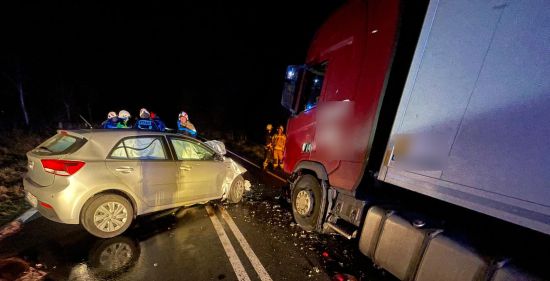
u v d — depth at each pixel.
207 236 3.76
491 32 1.86
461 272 2.06
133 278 2.70
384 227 2.78
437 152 2.16
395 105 3.11
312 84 4.34
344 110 3.42
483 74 1.88
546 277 1.72
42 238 3.27
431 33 2.31
